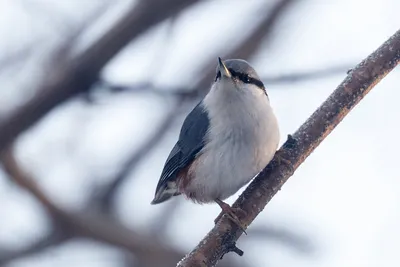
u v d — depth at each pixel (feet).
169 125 45.68
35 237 38.86
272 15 43.65
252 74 33.50
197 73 41.63
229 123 32.45
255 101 32.50
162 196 37.78
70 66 20.33
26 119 20.01
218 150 32.63
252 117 32.19
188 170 34.40
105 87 22.40
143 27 20.38
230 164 32.45
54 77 20.84
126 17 20.27
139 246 39.55
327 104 28.48
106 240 38.93
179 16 29.78
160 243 40.34
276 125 32.81
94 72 20.35
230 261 43.47
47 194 37.37
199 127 33.71
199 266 25.71
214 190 33.53
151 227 43.60
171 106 45.50
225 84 32.86
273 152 32.48
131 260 40.75
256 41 43.55
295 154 28.09
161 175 36.70
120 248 39.37
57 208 37.65
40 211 38.17
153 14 20.38
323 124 28.25
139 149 44.86
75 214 38.32
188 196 35.09
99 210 42.16
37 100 20.01
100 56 20.26
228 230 26.53
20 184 36.24
